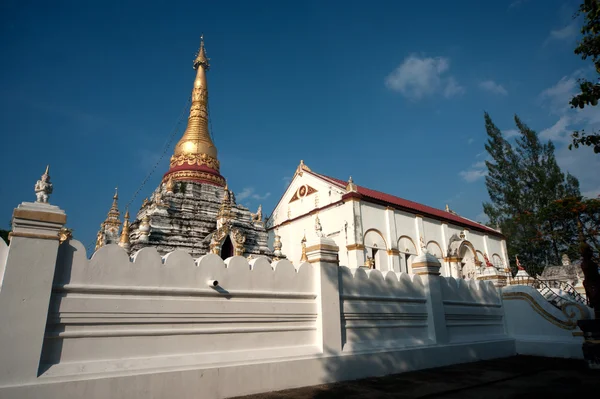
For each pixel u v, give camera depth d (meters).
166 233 18.41
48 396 5.52
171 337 7.09
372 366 9.73
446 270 35.84
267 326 8.41
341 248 29.77
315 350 8.94
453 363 11.83
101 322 6.46
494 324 14.57
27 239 5.87
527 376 10.39
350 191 30.00
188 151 24.95
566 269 29.83
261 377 7.72
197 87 27.64
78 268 6.39
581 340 12.99
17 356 5.45
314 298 9.38
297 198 35.84
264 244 22.58
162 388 6.50
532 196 45.66
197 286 7.56
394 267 30.53
